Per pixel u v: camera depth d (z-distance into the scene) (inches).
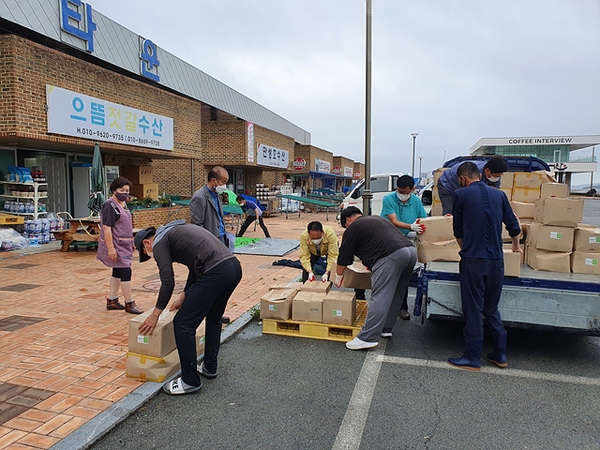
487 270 151.5
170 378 144.0
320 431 117.5
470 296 155.3
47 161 495.2
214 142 787.4
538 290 163.9
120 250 208.1
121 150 489.7
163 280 134.2
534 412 128.0
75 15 459.2
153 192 606.2
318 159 1424.7
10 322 197.9
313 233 213.5
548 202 173.6
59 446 106.0
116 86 445.4
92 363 153.8
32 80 348.2
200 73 762.8
